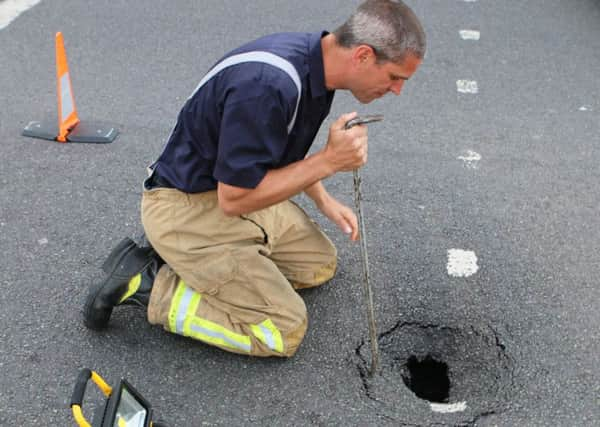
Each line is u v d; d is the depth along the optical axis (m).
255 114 2.13
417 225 3.50
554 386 2.67
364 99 2.36
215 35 5.29
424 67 4.93
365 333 2.90
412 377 2.88
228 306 2.66
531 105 4.53
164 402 2.60
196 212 2.54
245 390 2.64
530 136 4.21
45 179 3.77
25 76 4.71
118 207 3.58
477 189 3.76
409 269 3.22
